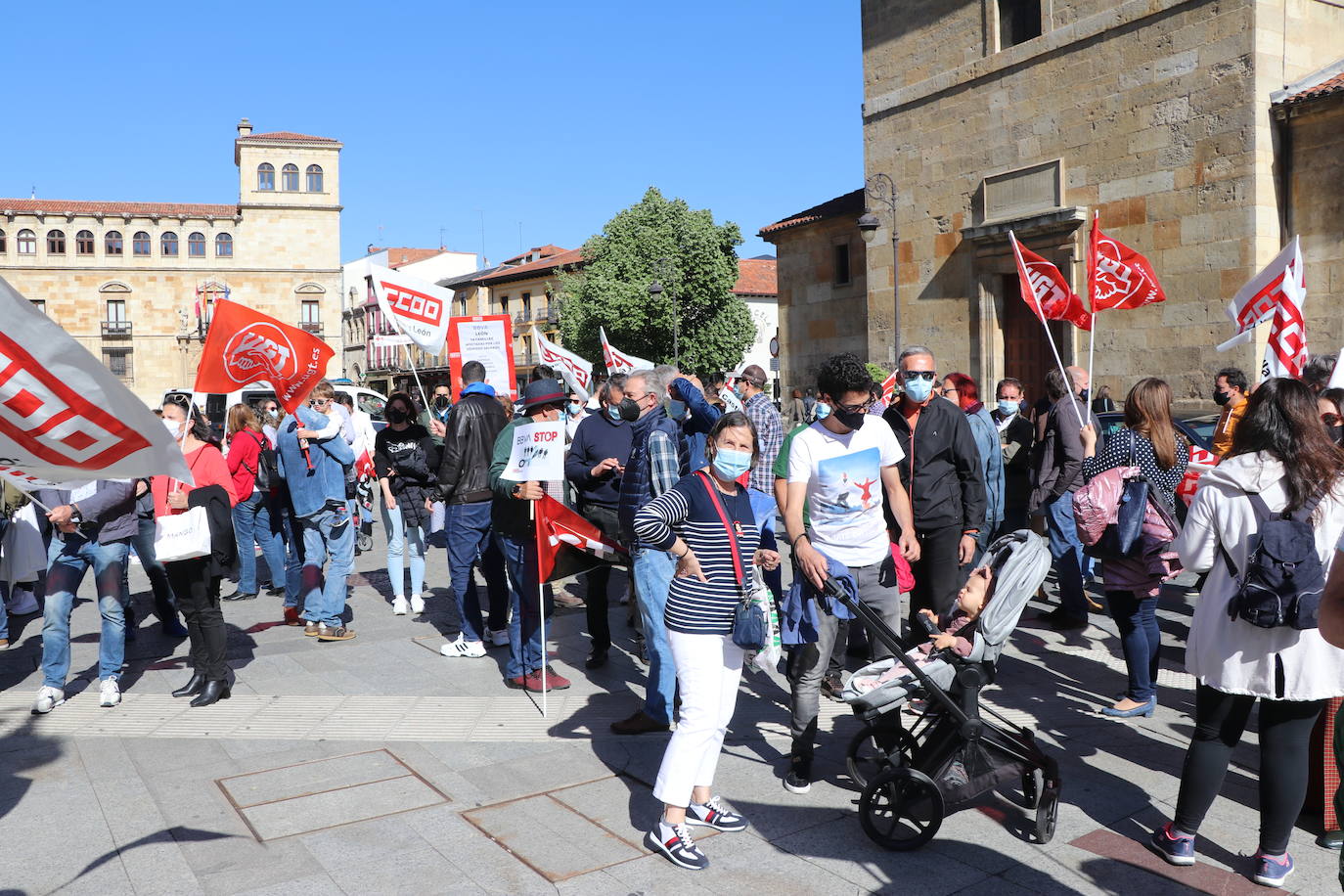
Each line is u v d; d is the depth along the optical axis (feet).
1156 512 17.74
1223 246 53.01
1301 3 52.95
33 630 27.35
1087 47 59.16
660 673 17.48
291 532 27.22
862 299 83.30
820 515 15.92
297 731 18.15
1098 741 16.97
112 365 198.70
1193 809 12.37
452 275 267.39
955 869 12.55
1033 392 64.80
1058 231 60.75
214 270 201.77
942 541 19.20
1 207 191.01
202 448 20.33
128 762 16.61
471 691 20.53
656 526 12.69
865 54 75.00
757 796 14.92
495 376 33.30
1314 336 51.83
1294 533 11.42
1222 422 23.67
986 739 13.51
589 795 14.96
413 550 28.50
